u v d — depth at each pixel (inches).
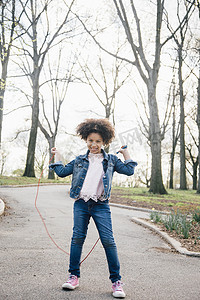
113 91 1262.3
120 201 565.6
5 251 170.6
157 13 768.3
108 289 121.7
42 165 1877.5
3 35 543.5
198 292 122.3
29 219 302.5
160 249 209.2
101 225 121.9
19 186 705.0
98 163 128.6
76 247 122.9
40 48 987.3
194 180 1483.8
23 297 105.5
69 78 1106.7
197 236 245.9
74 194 125.9
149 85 780.6
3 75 824.9
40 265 147.6
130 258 176.9
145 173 1892.2
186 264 170.6
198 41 936.9
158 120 777.6
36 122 1020.5
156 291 121.9
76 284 119.5
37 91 1014.4
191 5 770.8
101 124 130.0
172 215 292.2
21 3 772.6
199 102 1054.4
